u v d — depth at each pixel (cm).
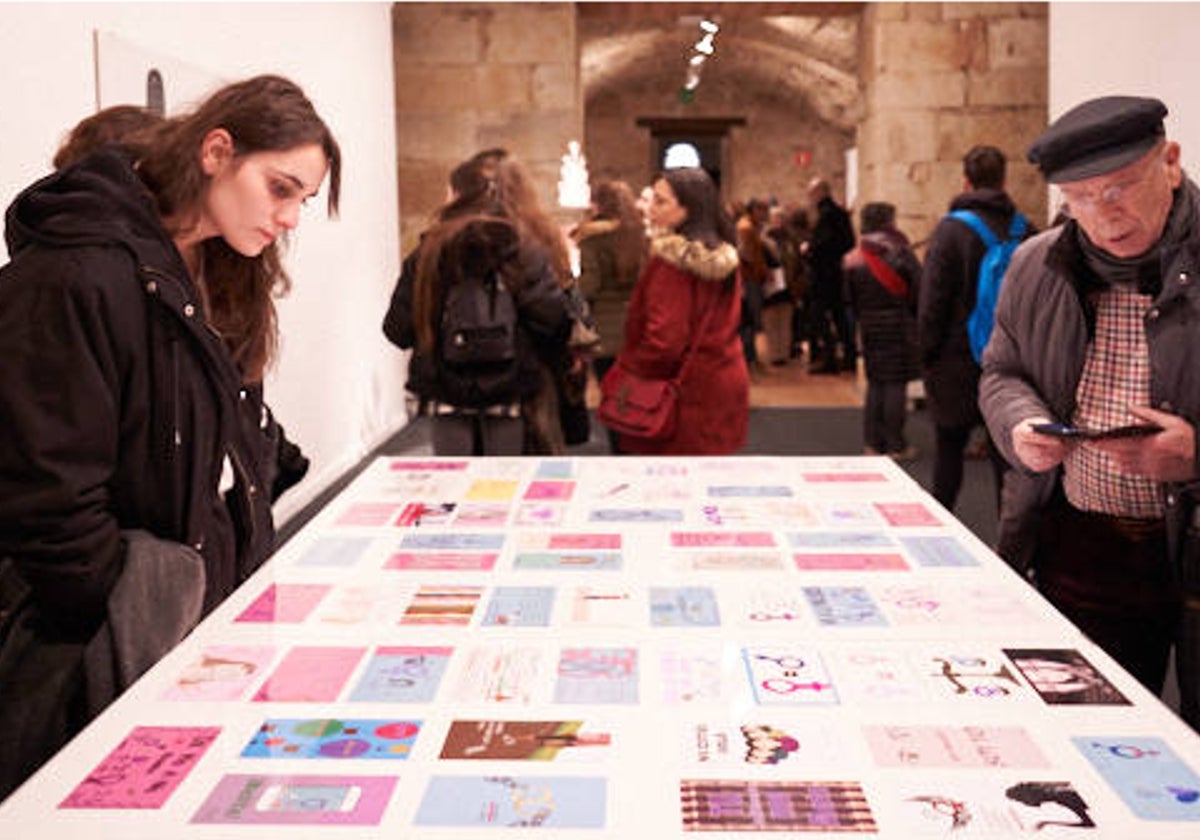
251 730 125
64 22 327
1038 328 213
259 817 106
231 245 173
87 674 154
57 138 322
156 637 157
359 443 680
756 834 102
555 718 127
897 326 630
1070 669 139
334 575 182
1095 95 430
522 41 875
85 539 150
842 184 1955
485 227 343
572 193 807
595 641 151
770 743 120
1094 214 186
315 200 582
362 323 690
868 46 898
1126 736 121
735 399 389
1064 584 221
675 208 378
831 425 795
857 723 125
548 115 882
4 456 149
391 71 781
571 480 250
